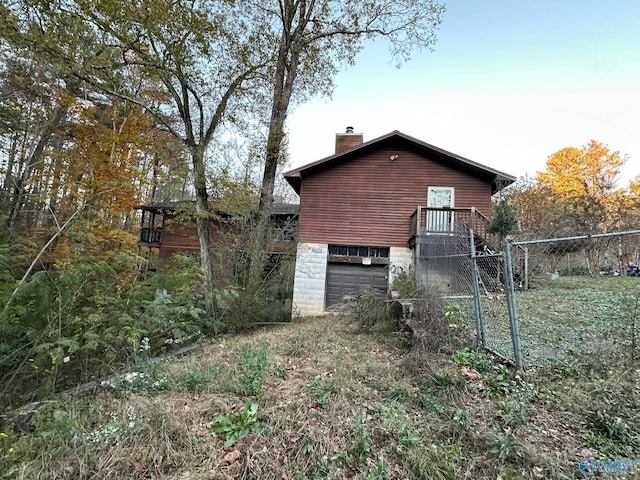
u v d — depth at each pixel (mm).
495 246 10570
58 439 2420
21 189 7953
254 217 9641
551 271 12586
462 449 2312
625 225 13695
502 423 2564
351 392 3229
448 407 2846
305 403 3049
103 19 7211
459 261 5840
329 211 11641
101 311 4090
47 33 6918
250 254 9047
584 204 17422
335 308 9773
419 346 4191
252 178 10102
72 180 8133
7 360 3045
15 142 8477
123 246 8305
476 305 4414
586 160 21422
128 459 2283
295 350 5000
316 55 11008
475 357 3785
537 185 22172
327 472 2199
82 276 3984
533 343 4336
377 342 5363
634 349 3387
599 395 2746
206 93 9875
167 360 4707
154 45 8375
